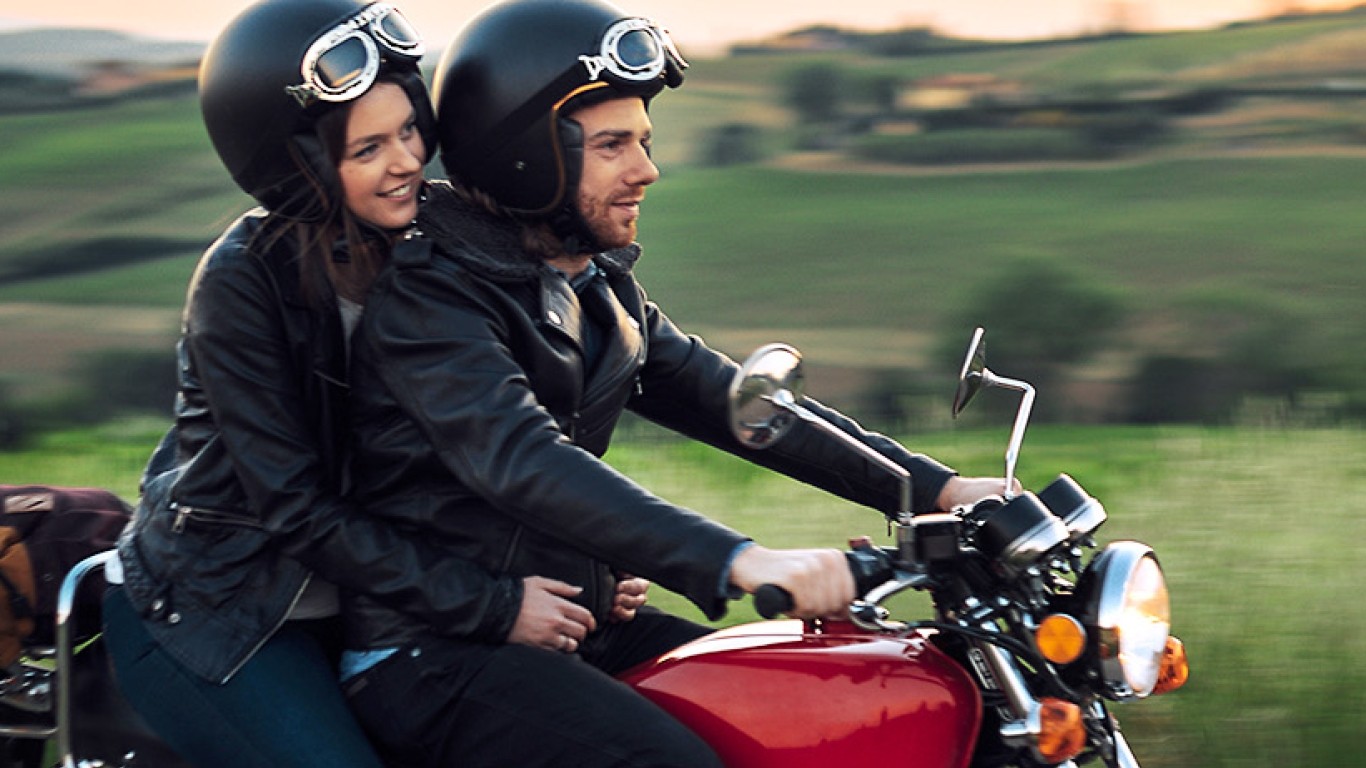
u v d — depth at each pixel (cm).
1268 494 587
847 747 199
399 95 219
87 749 235
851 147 6856
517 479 204
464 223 225
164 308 4494
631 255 247
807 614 192
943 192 5981
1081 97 7075
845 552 198
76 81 7288
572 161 222
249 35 219
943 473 244
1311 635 406
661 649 249
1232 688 374
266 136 218
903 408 947
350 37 215
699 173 6588
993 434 917
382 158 218
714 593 196
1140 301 4091
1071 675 196
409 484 218
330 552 212
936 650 209
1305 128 6344
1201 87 7062
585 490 202
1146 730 363
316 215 220
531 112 221
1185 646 405
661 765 198
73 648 229
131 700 220
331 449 222
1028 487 679
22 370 3491
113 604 227
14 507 247
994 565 197
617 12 227
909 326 4244
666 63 227
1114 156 6294
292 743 210
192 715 215
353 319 225
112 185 5841
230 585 218
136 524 230
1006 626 205
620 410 239
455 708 210
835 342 4128
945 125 7112
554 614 211
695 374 260
